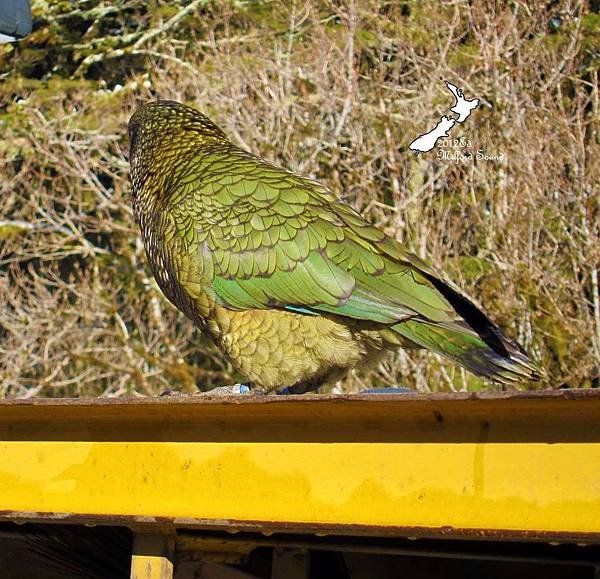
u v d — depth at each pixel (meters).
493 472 3.81
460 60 17.17
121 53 21.06
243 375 6.58
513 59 17.31
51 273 19.36
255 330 6.35
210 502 4.20
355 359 6.25
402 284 6.06
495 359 5.78
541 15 17.27
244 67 17.44
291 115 17.42
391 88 16.70
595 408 3.66
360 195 16.38
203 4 20.56
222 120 17.11
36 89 20.78
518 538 3.76
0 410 4.45
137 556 4.63
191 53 20.14
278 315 6.30
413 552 4.65
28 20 8.11
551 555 4.56
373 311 6.04
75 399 4.28
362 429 4.02
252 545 4.77
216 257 6.43
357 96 16.84
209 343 19.91
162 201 6.86
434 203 16.31
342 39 17.58
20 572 5.96
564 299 15.69
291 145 17.14
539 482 3.76
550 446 3.76
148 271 19.30
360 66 17.89
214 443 4.23
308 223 6.34
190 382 18.86
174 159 7.03
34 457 4.49
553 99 17.08
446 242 16.33
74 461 4.43
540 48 16.97
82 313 18.88
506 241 15.65
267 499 4.12
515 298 15.57
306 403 3.96
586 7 17.91
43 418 4.48
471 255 16.52
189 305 6.66
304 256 6.25
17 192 21.97
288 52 17.75
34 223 19.23
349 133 16.91
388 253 6.16
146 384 18.88
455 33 17.70
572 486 3.72
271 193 6.51
